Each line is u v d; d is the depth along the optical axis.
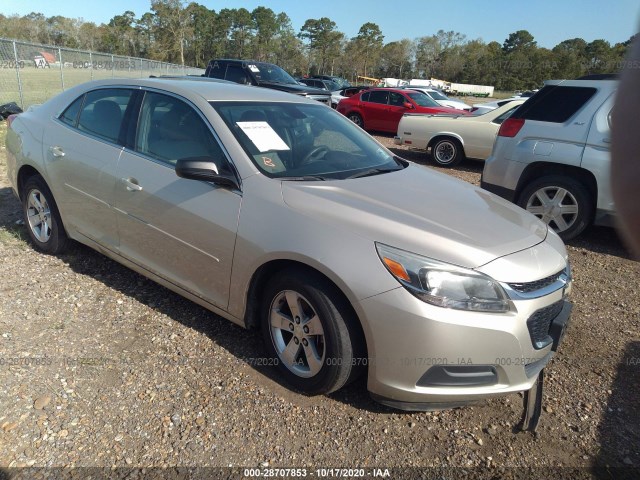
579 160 5.17
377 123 15.10
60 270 4.12
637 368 3.23
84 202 3.82
